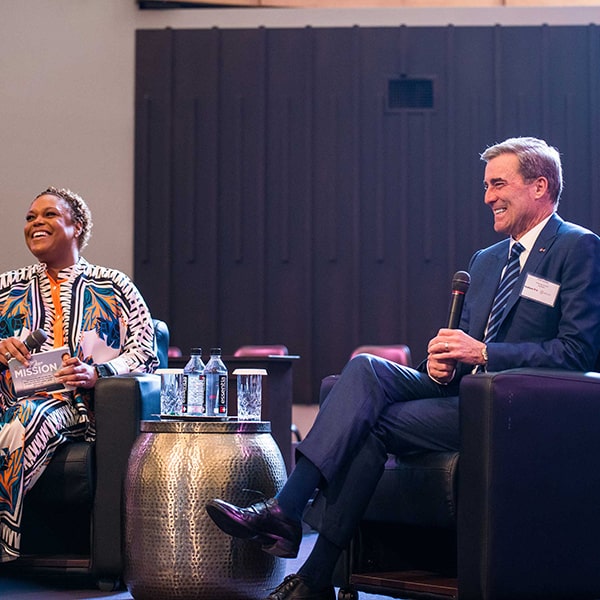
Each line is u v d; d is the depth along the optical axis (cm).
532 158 355
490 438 294
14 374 402
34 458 388
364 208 929
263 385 594
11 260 930
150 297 934
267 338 930
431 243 923
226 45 940
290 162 934
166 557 333
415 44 930
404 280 920
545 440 301
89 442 402
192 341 933
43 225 433
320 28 934
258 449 345
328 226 930
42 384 402
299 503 309
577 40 924
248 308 933
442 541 364
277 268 934
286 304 930
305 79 934
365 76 932
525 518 297
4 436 386
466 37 928
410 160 928
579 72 923
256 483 340
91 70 944
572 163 918
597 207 912
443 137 927
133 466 345
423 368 353
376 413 319
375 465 320
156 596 337
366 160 931
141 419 392
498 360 322
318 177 932
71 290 436
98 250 934
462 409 302
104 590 392
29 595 383
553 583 302
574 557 306
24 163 937
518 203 355
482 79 928
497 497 293
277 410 602
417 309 922
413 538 362
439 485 309
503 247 373
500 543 293
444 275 920
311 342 924
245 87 938
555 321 340
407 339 920
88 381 407
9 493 384
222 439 341
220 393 371
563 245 344
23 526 418
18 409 393
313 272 930
